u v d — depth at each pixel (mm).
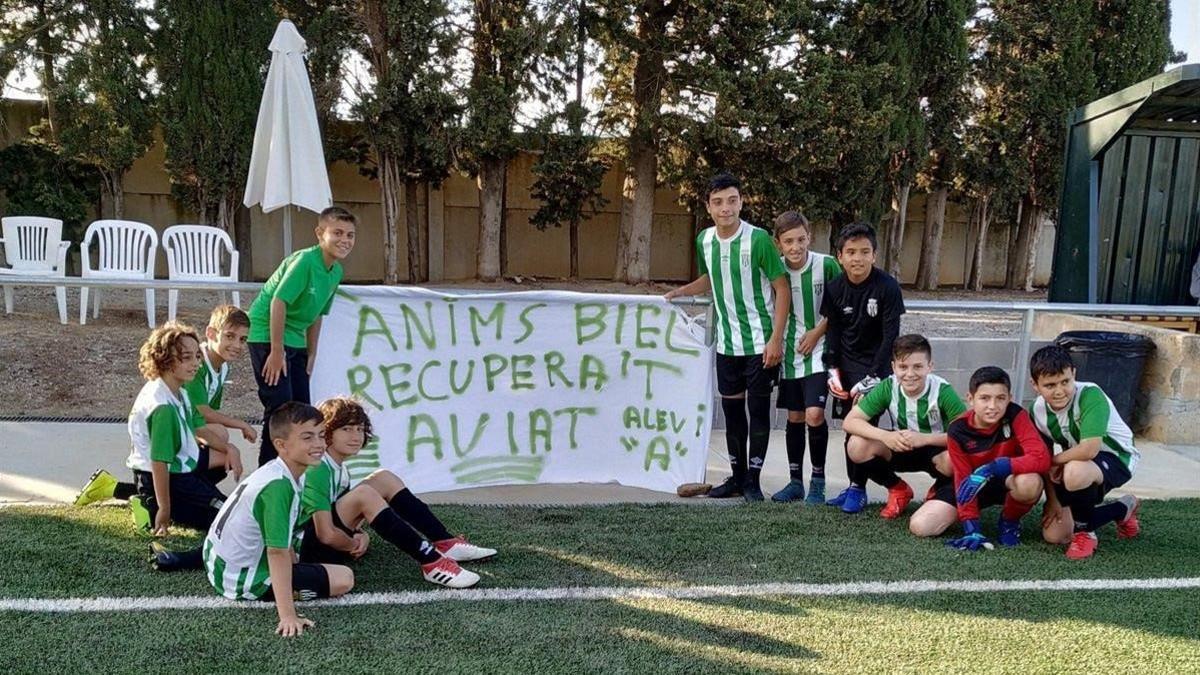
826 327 4348
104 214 14750
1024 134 17969
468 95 14539
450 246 17719
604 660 2670
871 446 4125
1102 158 8164
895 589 3307
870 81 15172
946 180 17969
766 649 2777
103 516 3781
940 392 4039
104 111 12945
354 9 14414
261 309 3898
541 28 14633
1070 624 3025
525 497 4391
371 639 2762
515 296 4508
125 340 7535
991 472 3729
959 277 20609
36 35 13266
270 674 2514
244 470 4680
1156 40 18344
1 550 3357
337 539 3271
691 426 4613
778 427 6148
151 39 13172
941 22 16297
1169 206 8508
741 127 14898
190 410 3678
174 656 2602
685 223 18891
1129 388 6027
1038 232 19906
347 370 4332
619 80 16453
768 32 14672
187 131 13281
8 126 14102
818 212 15914
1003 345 6305
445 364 4469
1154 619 3080
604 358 4617
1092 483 3656
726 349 4383
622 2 14680
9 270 8273
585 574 3369
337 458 3354
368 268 17000
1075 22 17516
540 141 15516
